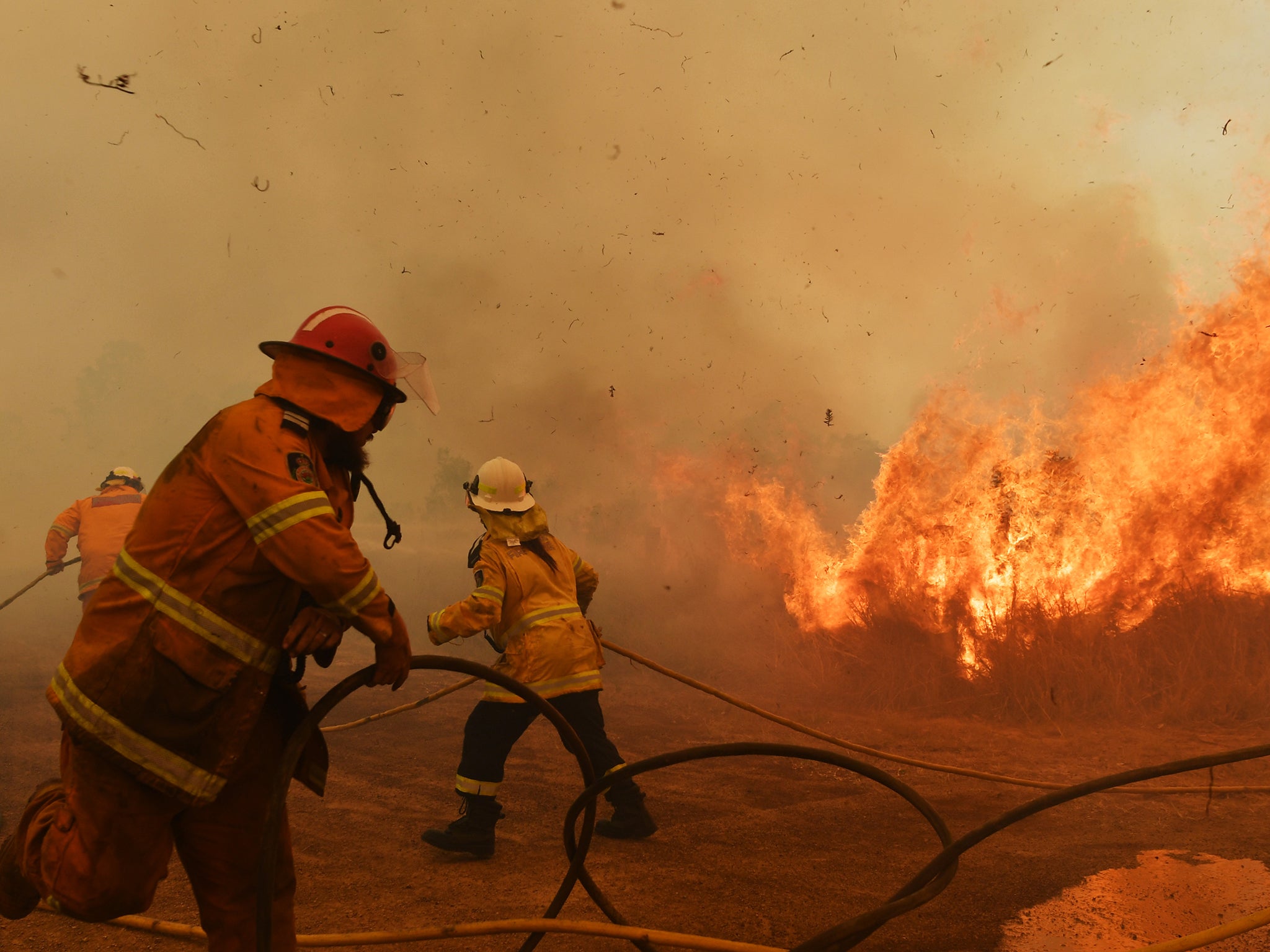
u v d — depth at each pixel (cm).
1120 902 313
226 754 183
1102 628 679
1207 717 598
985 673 663
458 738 598
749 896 327
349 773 514
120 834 181
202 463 187
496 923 235
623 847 388
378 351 209
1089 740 559
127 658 178
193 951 279
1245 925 211
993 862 359
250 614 186
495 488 408
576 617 396
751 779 496
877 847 383
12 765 501
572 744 240
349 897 330
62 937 288
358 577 184
